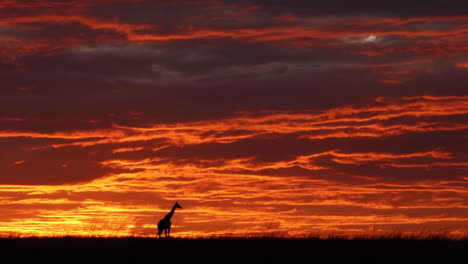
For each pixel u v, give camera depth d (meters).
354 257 117.44
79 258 116.56
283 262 114.25
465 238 132.50
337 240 131.88
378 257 117.94
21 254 119.00
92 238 138.38
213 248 124.94
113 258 116.94
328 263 114.56
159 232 146.25
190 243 129.50
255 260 115.69
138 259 116.19
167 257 117.50
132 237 141.75
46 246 126.19
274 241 130.75
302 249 124.00
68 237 139.75
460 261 115.81
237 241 132.25
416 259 116.44
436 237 132.38
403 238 132.88
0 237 138.25
